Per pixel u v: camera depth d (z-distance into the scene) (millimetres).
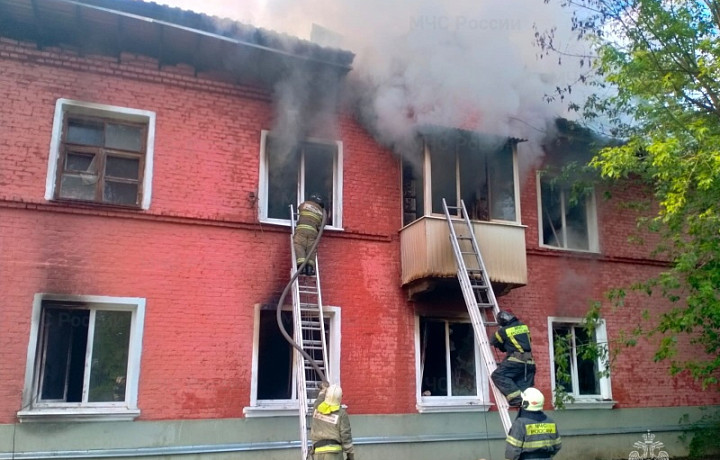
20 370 6957
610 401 10156
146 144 8172
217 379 7820
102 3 7641
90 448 7047
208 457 7531
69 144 7914
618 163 7676
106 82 8086
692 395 10961
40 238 7352
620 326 10680
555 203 11086
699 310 7539
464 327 9758
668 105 8133
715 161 6551
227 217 8320
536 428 5441
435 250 8484
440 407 8938
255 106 8922
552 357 9977
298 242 8172
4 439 6723
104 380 7492
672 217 7664
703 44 7340
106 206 7688
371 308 8898
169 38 8211
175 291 7855
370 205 9289
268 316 8445
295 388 8328
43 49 7828
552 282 10328
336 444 5891
